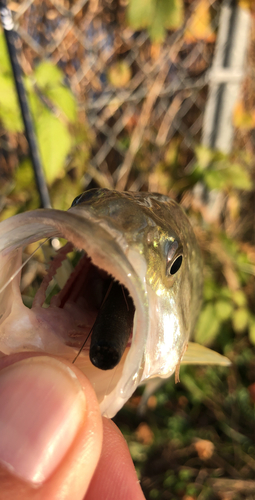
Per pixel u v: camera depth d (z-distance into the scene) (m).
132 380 0.07
